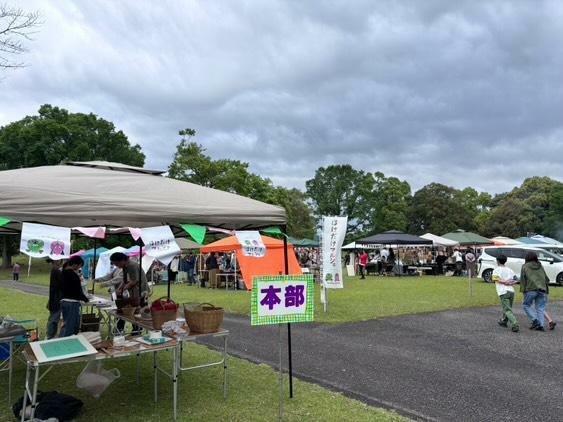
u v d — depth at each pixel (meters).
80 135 40.66
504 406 5.14
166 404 5.13
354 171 78.75
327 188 79.06
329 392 5.54
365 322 10.72
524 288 9.84
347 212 78.31
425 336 9.15
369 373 6.50
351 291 17.47
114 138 42.84
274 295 4.84
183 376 6.26
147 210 4.91
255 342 8.64
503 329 9.85
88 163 6.54
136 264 7.75
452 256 29.91
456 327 10.09
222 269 22.25
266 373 6.40
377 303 13.78
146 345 4.81
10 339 5.40
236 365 6.83
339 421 4.59
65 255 4.39
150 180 5.90
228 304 14.29
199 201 5.42
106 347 4.72
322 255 12.38
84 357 4.36
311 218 75.69
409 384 5.98
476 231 68.06
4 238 41.16
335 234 12.20
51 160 39.09
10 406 5.10
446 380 6.15
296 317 4.96
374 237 26.89
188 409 4.96
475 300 14.31
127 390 5.66
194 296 16.88
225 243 18.31
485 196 79.50
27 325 8.77
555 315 11.85
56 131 39.44
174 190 5.63
